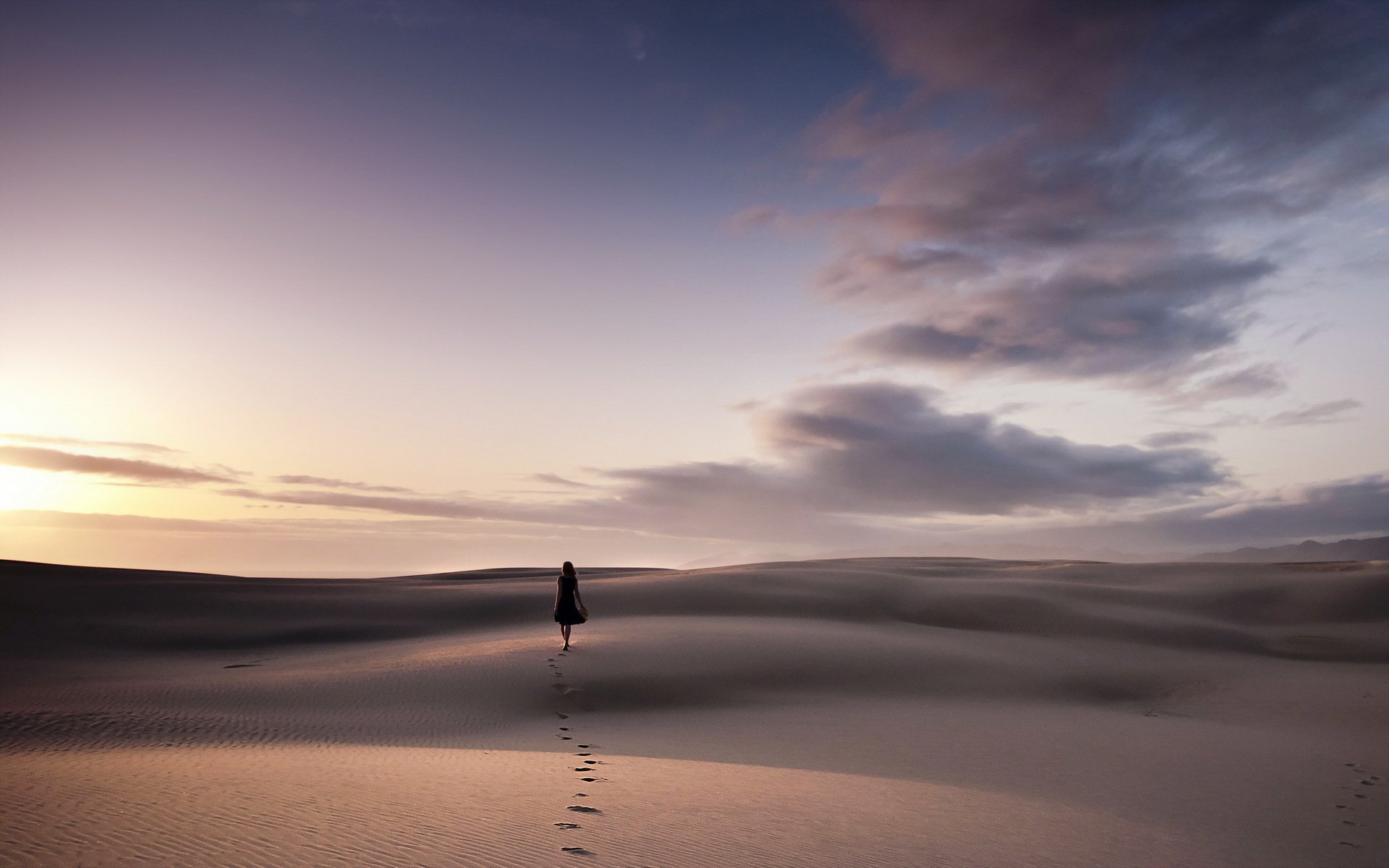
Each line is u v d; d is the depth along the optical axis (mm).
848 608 44938
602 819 10414
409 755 15492
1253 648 40594
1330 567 60375
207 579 62469
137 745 16844
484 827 9617
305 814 9781
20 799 10188
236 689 23938
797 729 21922
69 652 34844
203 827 9023
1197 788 17766
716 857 9055
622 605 46062
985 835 11539
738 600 46000
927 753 19828
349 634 42031
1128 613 45656
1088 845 11789
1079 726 24281
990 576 59000
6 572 51875
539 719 21703
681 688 25594
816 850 9758
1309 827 15312
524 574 92438
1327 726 26328
